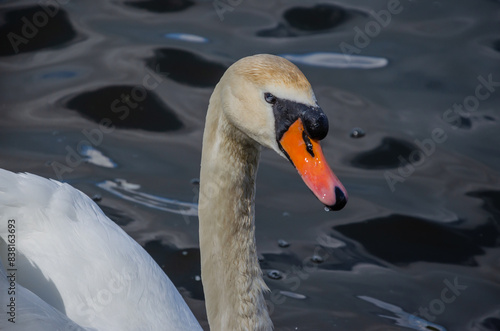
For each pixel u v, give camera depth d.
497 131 12.29
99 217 8.07
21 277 7.21
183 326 7.88
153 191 10.88
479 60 13.83
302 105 6.15
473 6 15.38
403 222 10.71
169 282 8.29
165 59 13.24
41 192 7.45
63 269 7.33
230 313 7.04
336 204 6.05
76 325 6.84
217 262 6.97
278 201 10.99
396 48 14.04
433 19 14.95
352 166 11.55
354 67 13.49
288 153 6.23
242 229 6.88
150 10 14.65
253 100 6.27
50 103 12.20
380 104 12.70
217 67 13.10
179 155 11.54
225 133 6.55
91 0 14.75
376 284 9.78
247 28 14.26
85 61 13.08
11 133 11.58
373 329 9.12
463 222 10.73
